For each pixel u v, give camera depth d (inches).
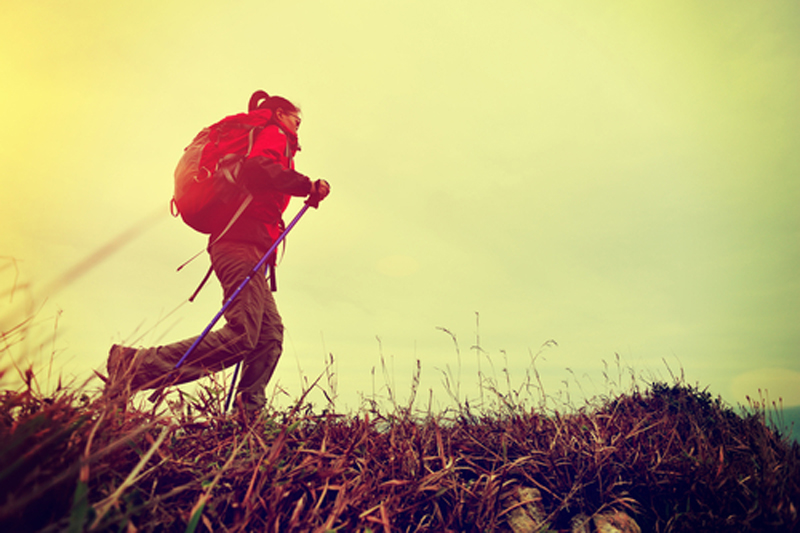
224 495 54.8
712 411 101.4
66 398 52.5
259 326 87.1
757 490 72.2
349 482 62.4
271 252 90.8
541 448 84.0
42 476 43.2
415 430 74.6
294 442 72.3
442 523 63.4
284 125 103.2
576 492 75.7
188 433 67.4
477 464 79.7
